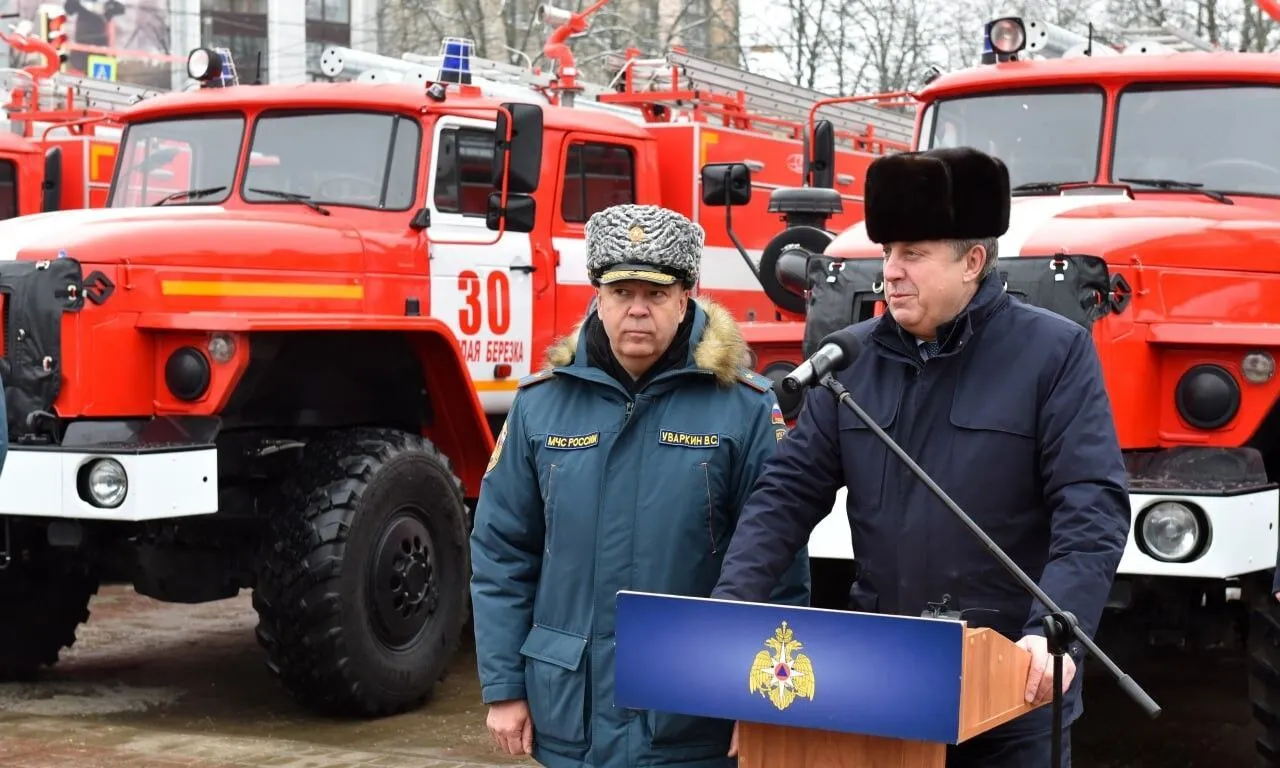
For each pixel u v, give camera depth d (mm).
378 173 7363
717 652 2738
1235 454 5141
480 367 7516
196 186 7656
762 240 9430
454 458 7422
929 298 3072
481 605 3389
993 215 3076
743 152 9273
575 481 3275
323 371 7023
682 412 3279
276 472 6875
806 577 3303
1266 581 5047
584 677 3232
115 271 6270
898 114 12133
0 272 6289
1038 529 3090
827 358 3014
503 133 7145
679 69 9789
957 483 3080
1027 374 3076
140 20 35781
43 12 14242
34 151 10914
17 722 6395
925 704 2566
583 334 3379
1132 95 6426
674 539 3230
